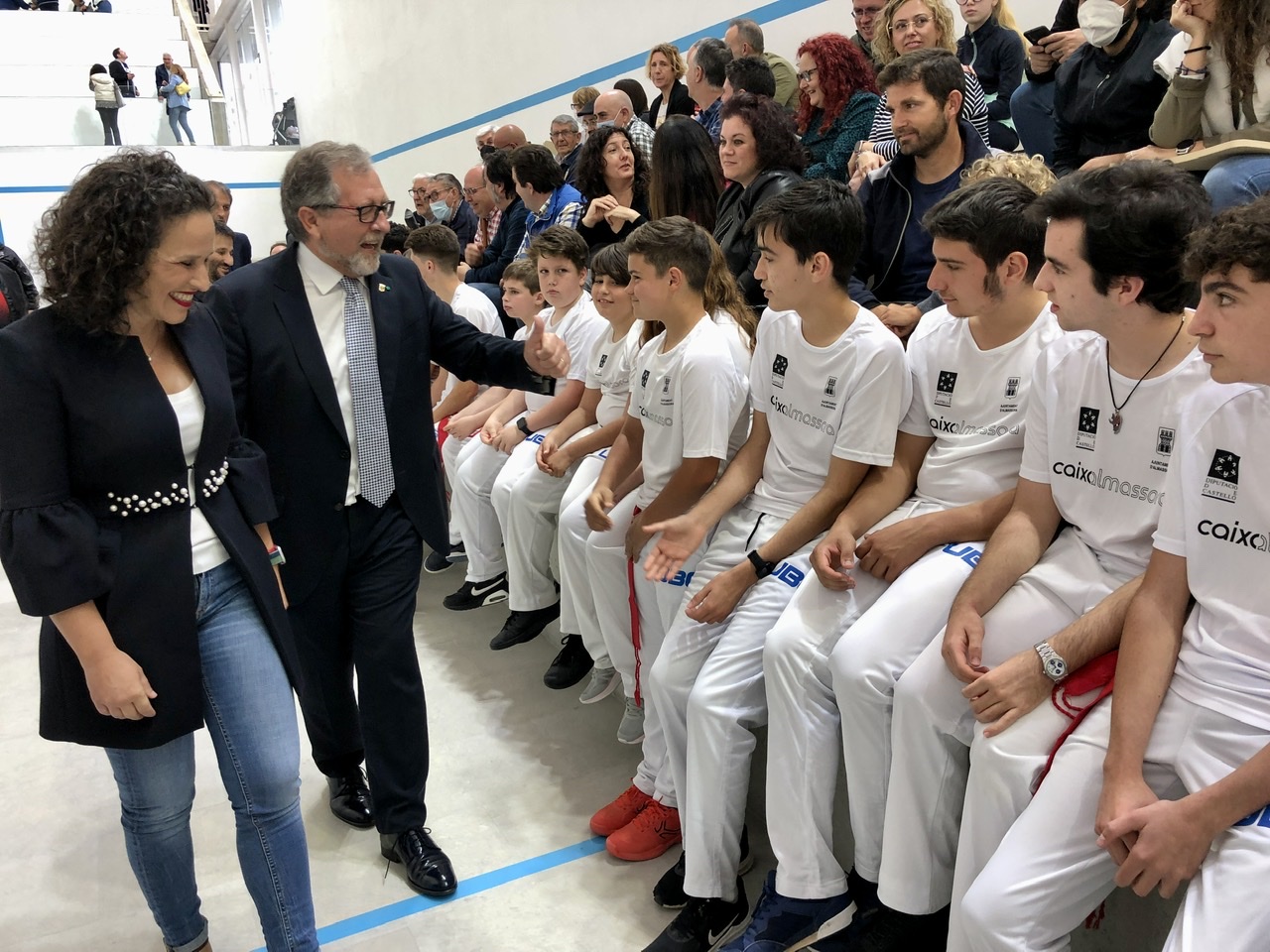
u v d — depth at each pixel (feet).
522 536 9.28
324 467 5.90
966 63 9.26
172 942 5.34
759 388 6.21
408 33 28.09
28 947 6.05
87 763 8.38
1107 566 4.65
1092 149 7.29
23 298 16.22
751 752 5.54
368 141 34.22
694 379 6.21
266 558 4.89
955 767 4.66
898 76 7.05
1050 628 4.62
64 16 39.88
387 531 6.19
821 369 5.73
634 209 11.00
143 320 4.30
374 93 32.40
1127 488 4.51
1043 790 3.93
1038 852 3.80
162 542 4.31
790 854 5.15
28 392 3.92
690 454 6.27
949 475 5.46
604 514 7.00
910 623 4.93
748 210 7.97
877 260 7.73
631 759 7.75
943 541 5.26
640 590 7.04
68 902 6.49
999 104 9.03
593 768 7.66
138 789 4.72
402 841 6.42
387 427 6.07
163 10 44.88
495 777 7.58
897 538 5.26
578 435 8.73
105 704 4.14
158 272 4.01
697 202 8.84
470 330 6.64
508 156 14.25
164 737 4.34
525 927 5.89
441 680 9.30
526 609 9.66
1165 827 3.41
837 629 5.19
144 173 3.94
